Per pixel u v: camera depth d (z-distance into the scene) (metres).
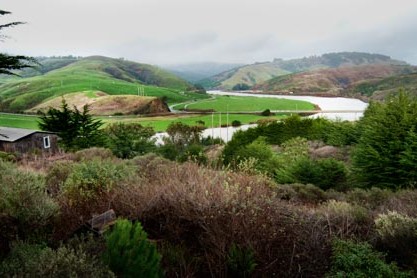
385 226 5.50
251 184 5.72
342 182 15.48
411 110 16.50
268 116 136.50
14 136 36.47
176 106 174.88
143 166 11.68
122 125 31.73
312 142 45.91
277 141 49.72
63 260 3.36
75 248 4.09
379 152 15.92
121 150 29.11
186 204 4.89
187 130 46.91
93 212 5.62
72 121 32.31
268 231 4.63
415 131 15.66
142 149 30.09
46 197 5.39
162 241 4.78
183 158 23.22
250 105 179.12
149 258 3.57
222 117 129.25
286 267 4.49
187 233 4.96
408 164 14.70
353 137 36.00
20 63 7.14
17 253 3.68
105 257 3.54
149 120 117.44
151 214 5.24
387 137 15.89
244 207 4.63
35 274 3.17
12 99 179.25
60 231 4.97
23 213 4.72
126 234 3.57
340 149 33.38
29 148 37.41
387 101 18.00
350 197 10.62
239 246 4.34
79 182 6.77
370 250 4.81
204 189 5.05
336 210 6.61
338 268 4.57
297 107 177.12
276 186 10.31
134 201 5.55
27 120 118.75
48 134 39.31
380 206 8.20
